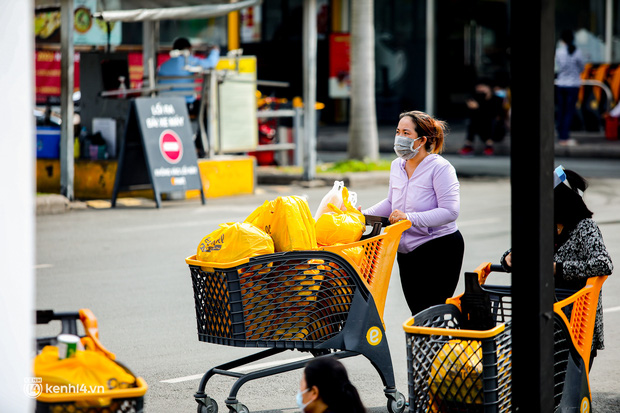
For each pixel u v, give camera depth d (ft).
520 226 36.11
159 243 104.17
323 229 49.16
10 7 28.27
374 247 49.44
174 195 136.77
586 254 45.55
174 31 245.86
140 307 75.87
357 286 47.60
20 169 28.60
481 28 267.80
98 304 76.64
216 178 140.87
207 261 45.65
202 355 63.05
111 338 66.59
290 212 46.60
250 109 148.56
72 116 129.80
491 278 86.07
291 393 55.26
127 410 31.65
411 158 53.31
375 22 275.18
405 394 54.90
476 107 205.16
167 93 141.79
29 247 28.84
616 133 213.87
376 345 48.62
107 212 126.31
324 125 277.44
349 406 33.30
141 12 125.08
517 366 36.68
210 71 138.72
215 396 54.34
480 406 38.88
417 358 39.70
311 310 46.50
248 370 59.52
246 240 45.21
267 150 170.09
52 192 140.36
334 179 154.51
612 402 52.75
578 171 171.83
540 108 35.32
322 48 261.03
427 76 269.23
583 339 44.42
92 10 142.20
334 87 235.61
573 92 202.59
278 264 45.85
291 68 228.22
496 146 209.46
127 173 131.54
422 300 53.88
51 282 84.69
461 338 38.42
